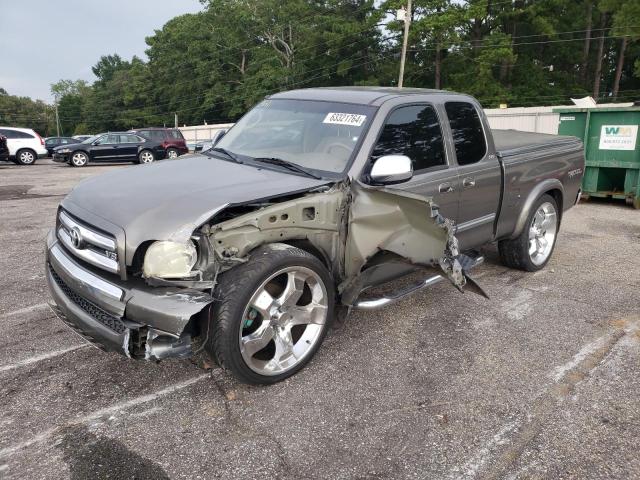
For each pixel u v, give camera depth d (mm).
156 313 2732
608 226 8094
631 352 3875
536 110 25109
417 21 44688
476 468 2643
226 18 66750
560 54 50500
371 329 4207
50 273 3525
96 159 22734
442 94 4504
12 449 2707
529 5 45094
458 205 4363
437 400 3230
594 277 5578
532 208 5301
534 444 2830
